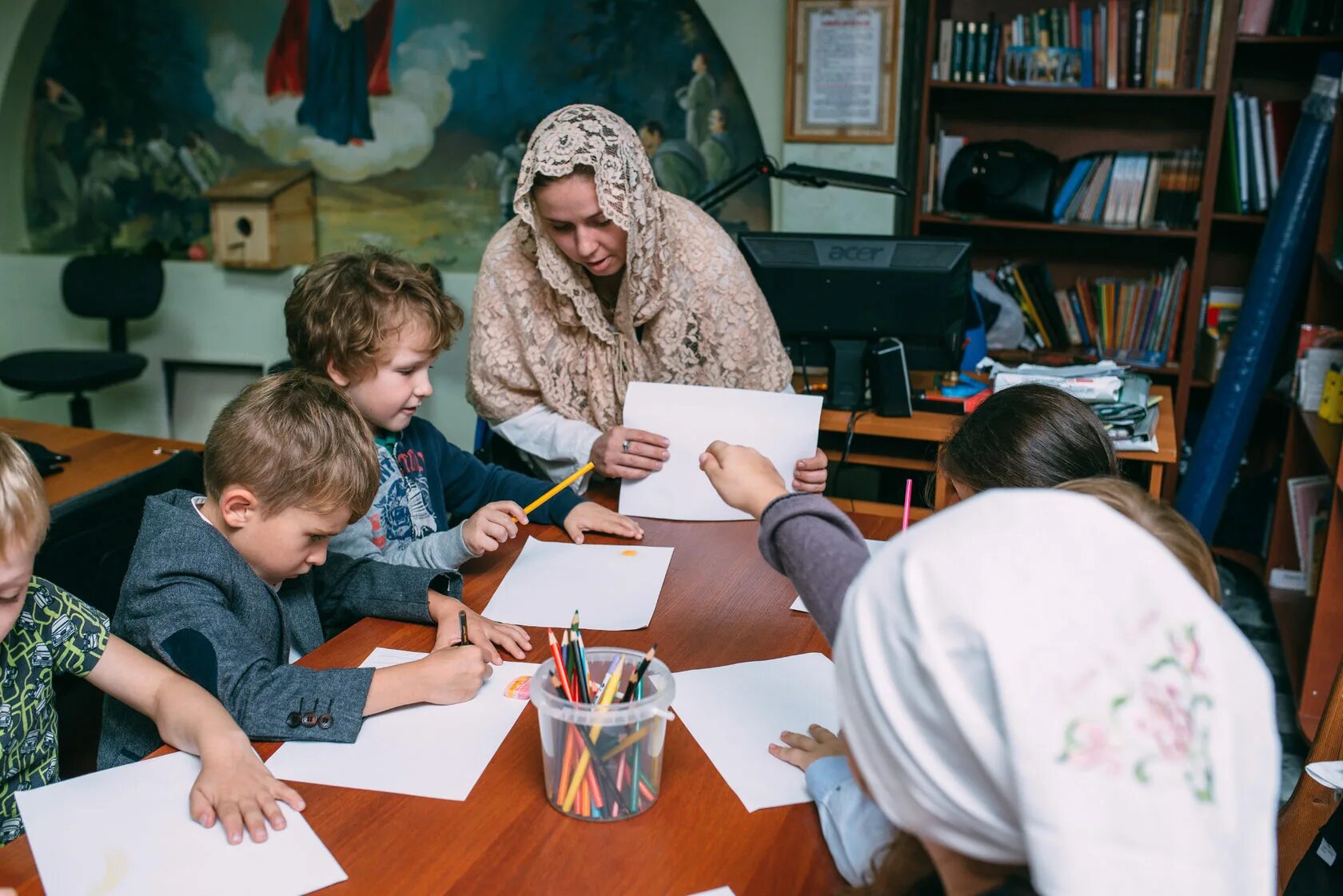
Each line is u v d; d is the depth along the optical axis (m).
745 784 0.93
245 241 4.06
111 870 0.81
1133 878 0.45
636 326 1.79
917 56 3.32
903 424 2.30
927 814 0.55
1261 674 0.51
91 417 4.11
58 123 4.34
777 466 1.58
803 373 2.50
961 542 0.53
